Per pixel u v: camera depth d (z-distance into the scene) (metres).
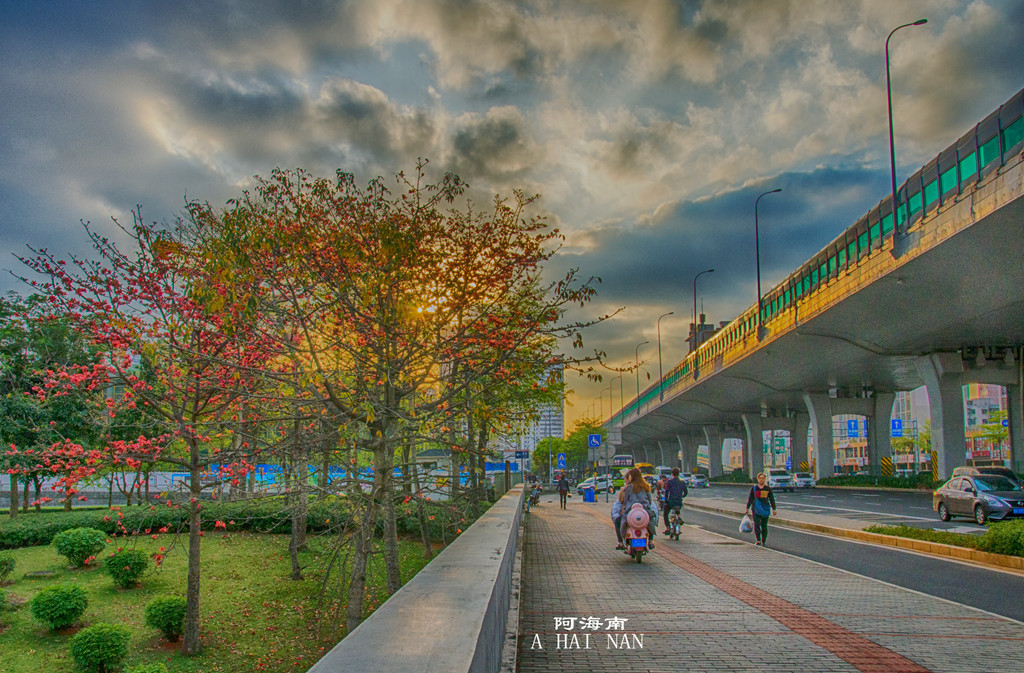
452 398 10.55
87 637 9.62
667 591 11.02
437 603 3.42
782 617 9.07
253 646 11.05
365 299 8.31
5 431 20.12
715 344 68.62
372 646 2.56
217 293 8.13
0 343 19.47
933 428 47.59
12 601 13.20
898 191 34.00
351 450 10.39
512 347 9.38
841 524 22.44
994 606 9.95
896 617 9.07
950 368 46.56
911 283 34.66
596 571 13.23
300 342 9.77
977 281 32.00
